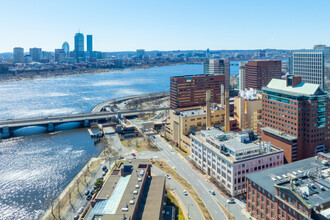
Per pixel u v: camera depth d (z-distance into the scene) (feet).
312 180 469.57
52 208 576.20
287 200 438.40
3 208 620.49
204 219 529.86
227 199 600.80
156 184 560.61
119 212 438.81
